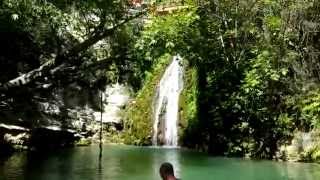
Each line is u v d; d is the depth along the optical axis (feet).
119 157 62.80
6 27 52.42
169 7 75.92
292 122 60.29
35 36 59.82
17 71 68.85
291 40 64.59
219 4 69.82
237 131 65.05
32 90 28.68
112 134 85.97
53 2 37.40
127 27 40.34
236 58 68.44
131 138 84.74
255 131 63.21
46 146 71.26
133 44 41.98
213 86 69.46
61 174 47.52
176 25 69.62
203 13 71.26
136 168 52.39
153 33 67.51
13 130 63.26
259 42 65.82
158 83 86.99
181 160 59.93
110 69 50.44
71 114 80.59
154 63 88.94
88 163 55.98
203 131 71.97
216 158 61.98
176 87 81.66
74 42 41.37
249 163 57.31
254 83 61.98
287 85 62.28
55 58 29.17
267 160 60.08
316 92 59.52
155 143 82.69
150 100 86.79
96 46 40.42
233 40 69.82
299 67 62.59
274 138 61.41
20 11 43.16
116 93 92.43
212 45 70.28
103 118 86.02
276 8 66.80
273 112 61.98
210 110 70.03
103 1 32.99
